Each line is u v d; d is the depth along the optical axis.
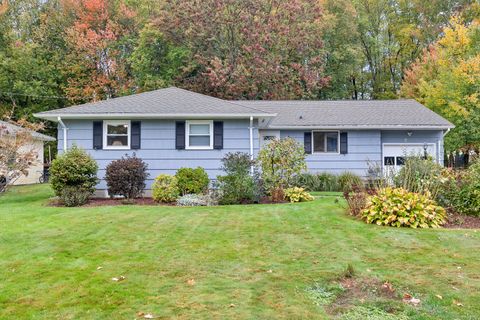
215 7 23.91
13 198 12.91
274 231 6.89
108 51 27.38
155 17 26.00
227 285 4.31
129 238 6.41
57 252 5.61
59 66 27.39
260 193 11.07
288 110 17.59
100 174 12.93
